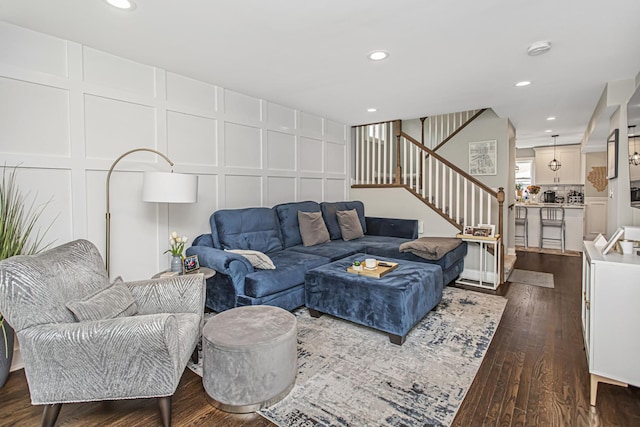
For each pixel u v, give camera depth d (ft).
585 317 7.81
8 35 7.62
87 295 6.24
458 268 14.57
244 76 11.05
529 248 23.18
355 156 19.58
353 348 8.50
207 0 6.56
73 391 5.38
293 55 9.27
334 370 7.47
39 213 8.21
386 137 18.40
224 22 7.45
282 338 6.43
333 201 18.19
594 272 6.34
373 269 10.16
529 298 12.52
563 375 7.29
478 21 7.36
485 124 17.42
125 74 9.66
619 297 6.14
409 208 17.29
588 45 8.54
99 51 9.09
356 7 6.80
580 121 17.70
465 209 15.43
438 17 7.20
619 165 10.96
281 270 10.23
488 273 14.82
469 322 10.19
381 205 18.26
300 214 14.29
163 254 10.80
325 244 14.32
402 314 8.56
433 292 10.34
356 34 8.00
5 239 7.10
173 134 10.90
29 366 5.30
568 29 7.72
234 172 12.89
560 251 22.06
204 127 11.81
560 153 25.96
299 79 11.29
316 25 7.57
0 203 7.40
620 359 6.15
